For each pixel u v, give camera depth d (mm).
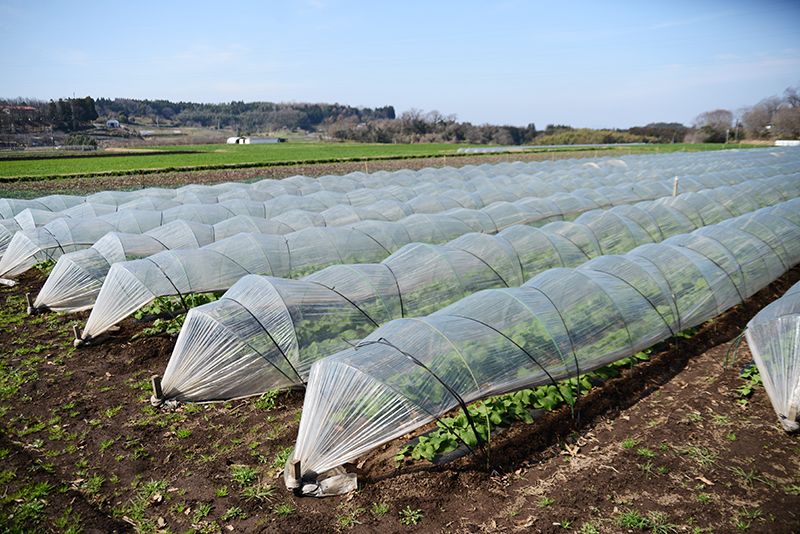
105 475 8875
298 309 12492
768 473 8625
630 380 12180
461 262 16031
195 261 16734
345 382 9227
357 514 7930
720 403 11031
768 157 67062
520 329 11320
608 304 12789
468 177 45812
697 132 163125
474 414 10047
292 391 11992
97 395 11711
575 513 7820
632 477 8641
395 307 14156
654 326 13406
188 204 26062
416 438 9898
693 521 7574
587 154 104625
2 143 133625
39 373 12805
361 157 89125
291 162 77125
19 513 7809
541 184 35438
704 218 25562
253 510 8039
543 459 9242
